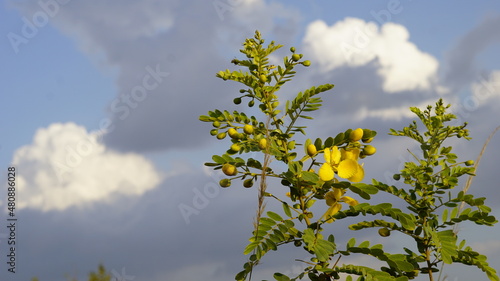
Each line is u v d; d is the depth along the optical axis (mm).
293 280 3197
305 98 3525
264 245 3107
